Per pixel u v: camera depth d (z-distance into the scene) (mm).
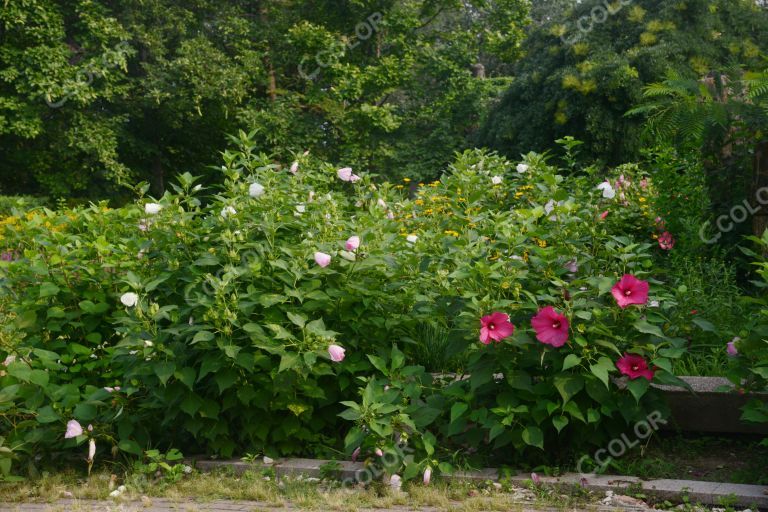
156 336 4172
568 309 3820
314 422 4539
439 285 4391
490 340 3957
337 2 19109
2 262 4832
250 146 5289
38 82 15211
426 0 19844
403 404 4227
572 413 3844
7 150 17516
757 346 3682
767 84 5543
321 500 3703
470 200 6262
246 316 4309
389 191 6969
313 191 5602
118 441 4379
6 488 4012
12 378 4305
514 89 15328
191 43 17781
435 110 20047
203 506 3682
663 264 6516
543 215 4902
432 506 3635
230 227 4574
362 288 4523
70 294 4891
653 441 4430
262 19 20172
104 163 17328
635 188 7426
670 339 3951
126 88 17203
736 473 3877
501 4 19875
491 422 3936
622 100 13328
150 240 4742
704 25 13586
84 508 3633
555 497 3680
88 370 4805
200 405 4227
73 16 16906
